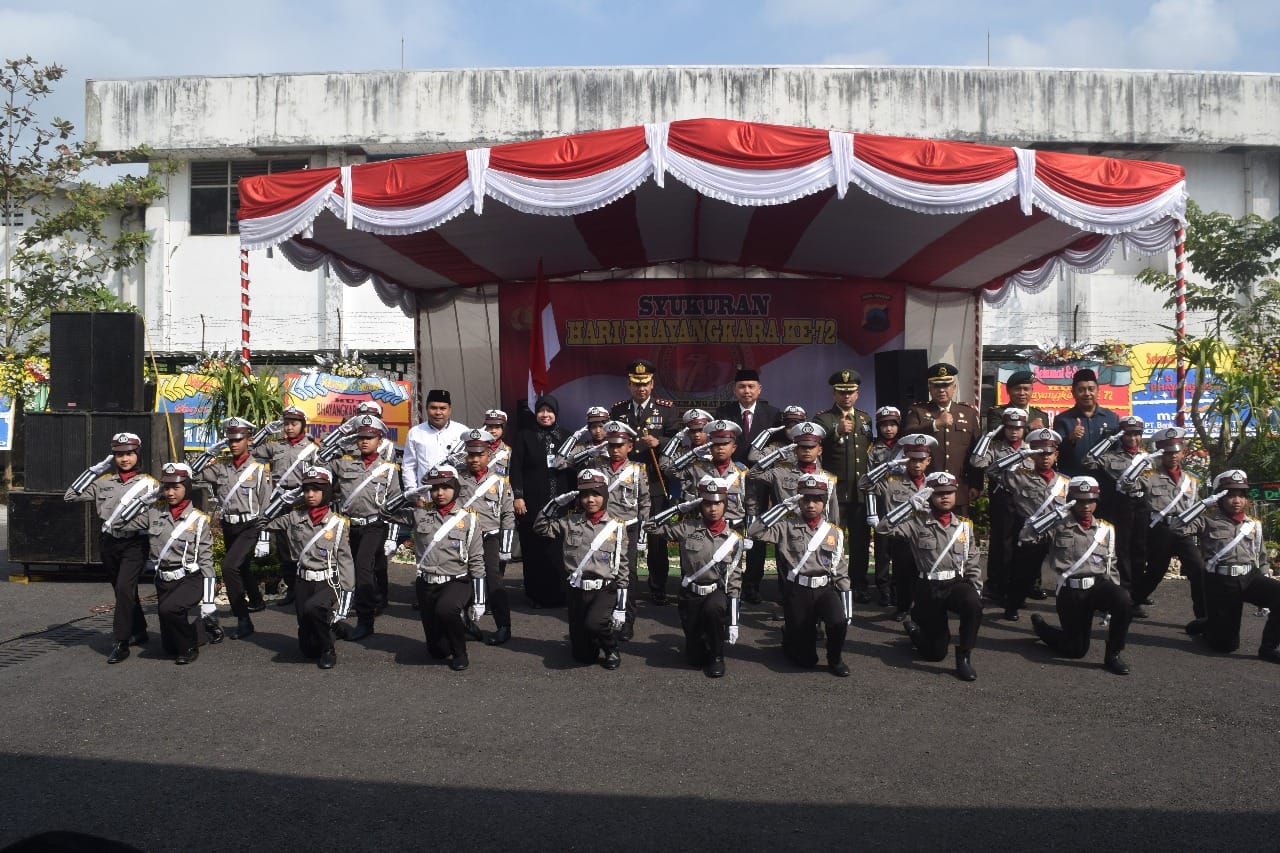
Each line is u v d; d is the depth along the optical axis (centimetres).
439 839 503
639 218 1196
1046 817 529
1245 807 542
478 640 883
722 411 1166
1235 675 786
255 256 2433
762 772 588
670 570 1186
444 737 645
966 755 616
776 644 873
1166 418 1839
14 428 2139
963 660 771
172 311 2453
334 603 809
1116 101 2273
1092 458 1005
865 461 1034
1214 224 2156
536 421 1058
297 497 815
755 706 707
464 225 1170
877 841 501
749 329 1425
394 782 573
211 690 746
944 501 792
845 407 1037
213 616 875
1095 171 1021
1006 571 1013
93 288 2319
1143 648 862
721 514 781
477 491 888
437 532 797
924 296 1503
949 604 784
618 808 538
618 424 943
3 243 2433
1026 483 957
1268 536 1288
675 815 530
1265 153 2345
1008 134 2266
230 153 2416
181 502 826
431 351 1534
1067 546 820
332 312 2420
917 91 2261
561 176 991
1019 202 1059
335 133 2361
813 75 2267
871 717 685
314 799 551
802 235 1263
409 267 1384
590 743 634
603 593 790
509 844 498
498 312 1491
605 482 814
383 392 1712
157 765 600
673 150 984
